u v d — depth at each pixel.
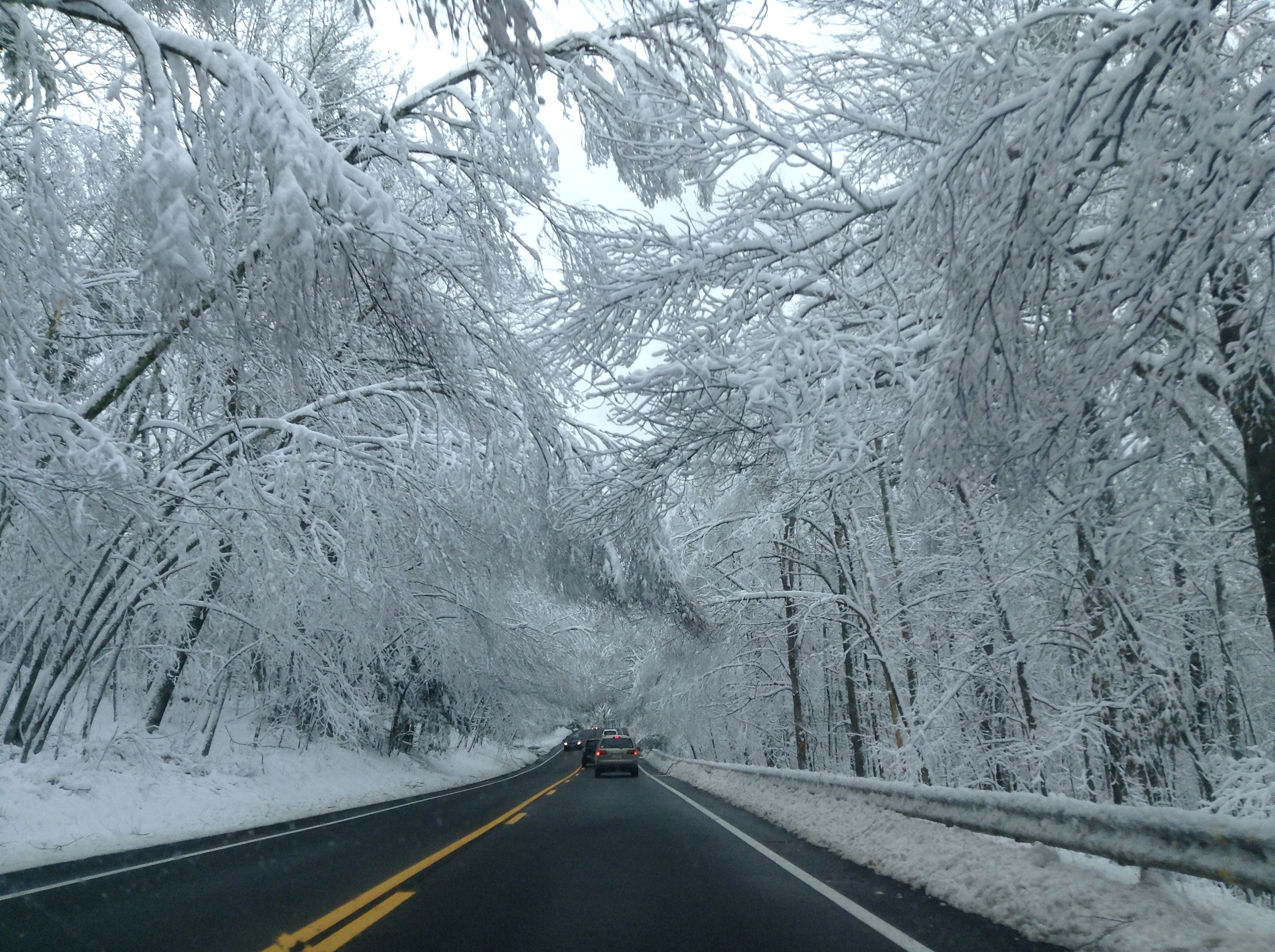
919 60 8.74
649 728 37.81
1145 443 6.53
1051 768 14.27
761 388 8.09
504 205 10.72
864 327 9.19
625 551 15.91
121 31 6.43
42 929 5.65
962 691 16.36
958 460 6.24
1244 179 4.79
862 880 7.50
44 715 12.75
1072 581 11.71
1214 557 11.25
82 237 10.92
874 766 22.95
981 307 5.61
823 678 24.80
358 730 19.83
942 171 5.82
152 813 12.02
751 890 7.08
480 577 16.39
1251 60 5.43
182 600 13.77
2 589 11.85
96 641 13.04
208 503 11.72
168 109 6.14
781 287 8.80
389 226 6.71
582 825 12.39
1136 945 4.32
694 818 13.56
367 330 9.32
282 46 13.60
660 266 8.73
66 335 11.56
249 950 5.10
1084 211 8.05
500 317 10.91
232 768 16.31
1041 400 5.93
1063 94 5.22
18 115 9.50
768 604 21.34
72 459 8.77
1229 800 9.07
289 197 6.14
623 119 8.76
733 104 8.36
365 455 13.05
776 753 29.64
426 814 14.36
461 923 5.87
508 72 8.71
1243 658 13.56
